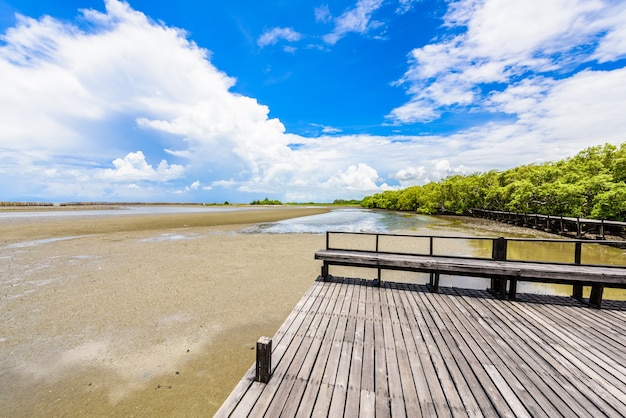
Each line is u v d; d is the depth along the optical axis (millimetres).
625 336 5121
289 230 26672
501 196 37875
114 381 4941
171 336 6523
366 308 6344
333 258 8070
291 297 8984
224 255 14820
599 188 22828
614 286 6312
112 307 8070
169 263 13016
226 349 6004
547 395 3498
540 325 5559
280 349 4559
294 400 3352
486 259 7734
